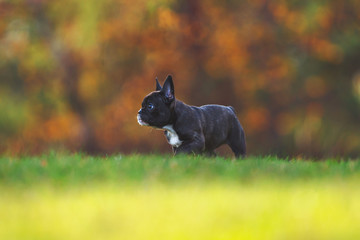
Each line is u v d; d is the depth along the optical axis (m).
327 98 28.05
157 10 26.16
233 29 27.16
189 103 27.20
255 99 27.56
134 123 27.06
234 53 27.02
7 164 6.81
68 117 28.59
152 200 4.91
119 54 27.44
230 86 27.53
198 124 8.35
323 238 3.73
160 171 6.28
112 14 26.75
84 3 26.56
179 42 27.03
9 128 28.38
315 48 27.02
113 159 7.71
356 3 27.20
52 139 28.08
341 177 6.37
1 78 28.41
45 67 28.31
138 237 3.75
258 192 5.32
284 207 4.61
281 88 27.56
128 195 5.13
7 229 3.97
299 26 27.11
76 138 27.83
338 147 27.47
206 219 4.21
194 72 27.22
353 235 3.80
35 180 5.85
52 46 28.02
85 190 5.37
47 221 4.20
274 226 4.00
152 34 26.67
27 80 28.58
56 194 5.21
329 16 27.39
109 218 4.26
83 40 26.58
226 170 6.50
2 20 27.78
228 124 8.98
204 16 27.17
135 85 27.19
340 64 27.89
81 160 7.38
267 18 27.72
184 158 7.33
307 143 27.67
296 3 27.69
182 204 4.75
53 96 28.36
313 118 28.00
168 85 8.25
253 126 27.53
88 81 27.89
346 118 28.14
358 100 28.17
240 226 4.02
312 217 4.25
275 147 26.64
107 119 27.31
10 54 28.23
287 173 6.57
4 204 4.85
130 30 26.52
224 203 4.79
